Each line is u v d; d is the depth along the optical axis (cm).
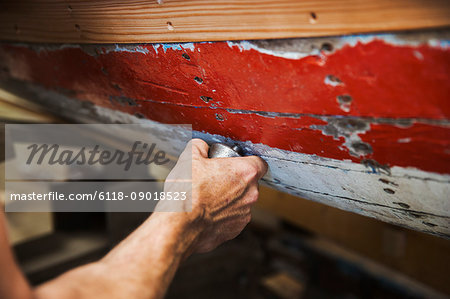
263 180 107
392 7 46
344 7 49
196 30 65
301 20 54
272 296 264
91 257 200
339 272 256
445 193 66
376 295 238
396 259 168
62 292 53
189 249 72
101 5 75
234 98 74
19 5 91
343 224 183
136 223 215
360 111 60
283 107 68
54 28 90
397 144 61
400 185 71
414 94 52
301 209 197
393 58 50
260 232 304
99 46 84
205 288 226
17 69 123
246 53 63
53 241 209
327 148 72
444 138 55
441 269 154
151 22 70
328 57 55
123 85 93
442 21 44
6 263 49
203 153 87
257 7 56
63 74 107
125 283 57
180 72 76
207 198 75
